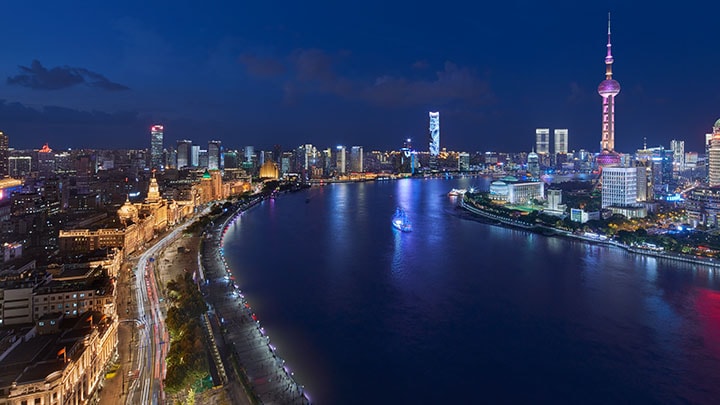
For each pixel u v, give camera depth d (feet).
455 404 601.21
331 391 625.00
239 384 613.11
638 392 628.28
